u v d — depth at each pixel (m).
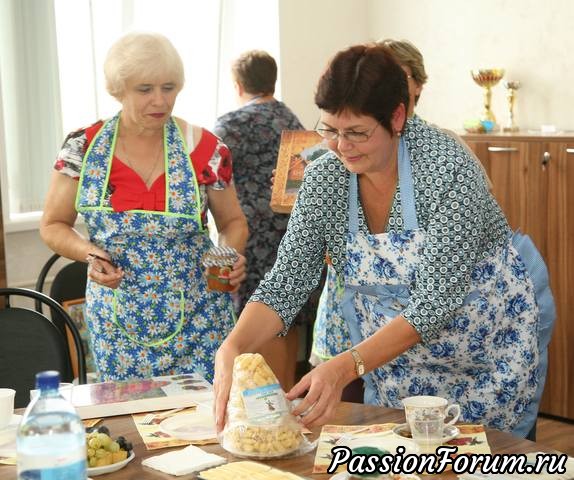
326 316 3.17
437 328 2.08
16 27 4.45
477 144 4.45
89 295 2.89
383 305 2.26
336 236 2.27
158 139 2.84
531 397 2.34
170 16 5.09
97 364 2.89
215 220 3.04
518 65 4.87
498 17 4.93
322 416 1.90
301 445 1.88
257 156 4.46
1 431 1.99
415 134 2.16
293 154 3.98
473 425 2.00
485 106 4.77
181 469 1.77
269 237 4.54
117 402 2.14
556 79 4.71
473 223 2.10
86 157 2.80
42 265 4.61
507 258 2.30
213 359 2.88
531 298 2.31
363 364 1.98
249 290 4.56
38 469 1.42
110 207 2.79
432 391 2.33
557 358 4.34
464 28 5.10
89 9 4.70
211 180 2.87
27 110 4.52
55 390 1.44
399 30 5.46
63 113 4.73
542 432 4.27
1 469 1.83
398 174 2.16
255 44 5.44
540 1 4.74
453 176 2.11
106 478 1.76
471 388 2.32
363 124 1.99
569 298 4.25
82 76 4.75
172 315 2.82
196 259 2.88
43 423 1.43
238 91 4.56
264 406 1.85
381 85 1.98
